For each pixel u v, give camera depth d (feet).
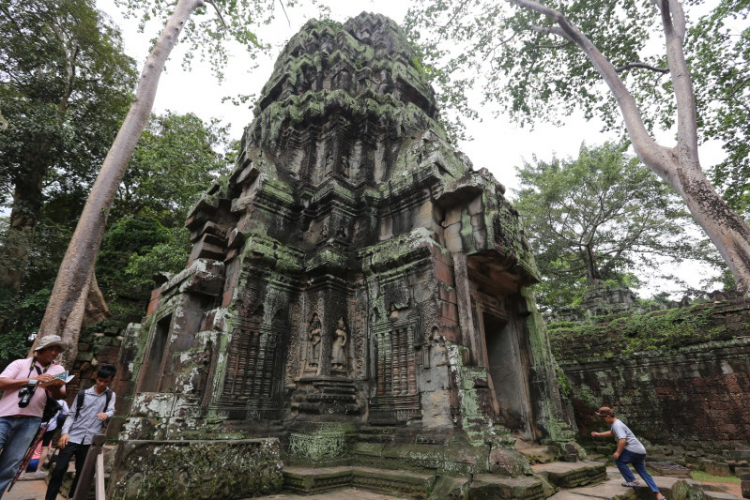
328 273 28.37
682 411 42.34
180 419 21.25
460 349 23.24
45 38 55.26
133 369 33.50
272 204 31.55
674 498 20.44
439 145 32.94
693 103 29.86
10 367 13.39
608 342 49.21
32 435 12.85
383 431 23.71
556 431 29.37
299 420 24.77
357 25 52.60
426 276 25.89
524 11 46.14
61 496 17.85
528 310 33.45
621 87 34.09
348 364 27.25
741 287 24.04
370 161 36.55
